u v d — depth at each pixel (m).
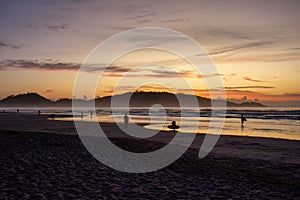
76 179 9.48
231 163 13.63
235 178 10.73
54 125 36.66
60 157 12.59
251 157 15.98
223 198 8.31
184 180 10.19
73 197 7.73
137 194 8.32
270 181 10.46
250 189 9.38
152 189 8.91
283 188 9.62
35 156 12.55
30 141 16.39
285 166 13.30
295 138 26.81
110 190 8.55
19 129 30.27
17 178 9.19
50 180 9.18
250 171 11.98
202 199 8.13
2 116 65.88
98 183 9.20
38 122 42.91
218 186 9.59
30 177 9.38
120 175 10.37
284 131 33.78
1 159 11.74
